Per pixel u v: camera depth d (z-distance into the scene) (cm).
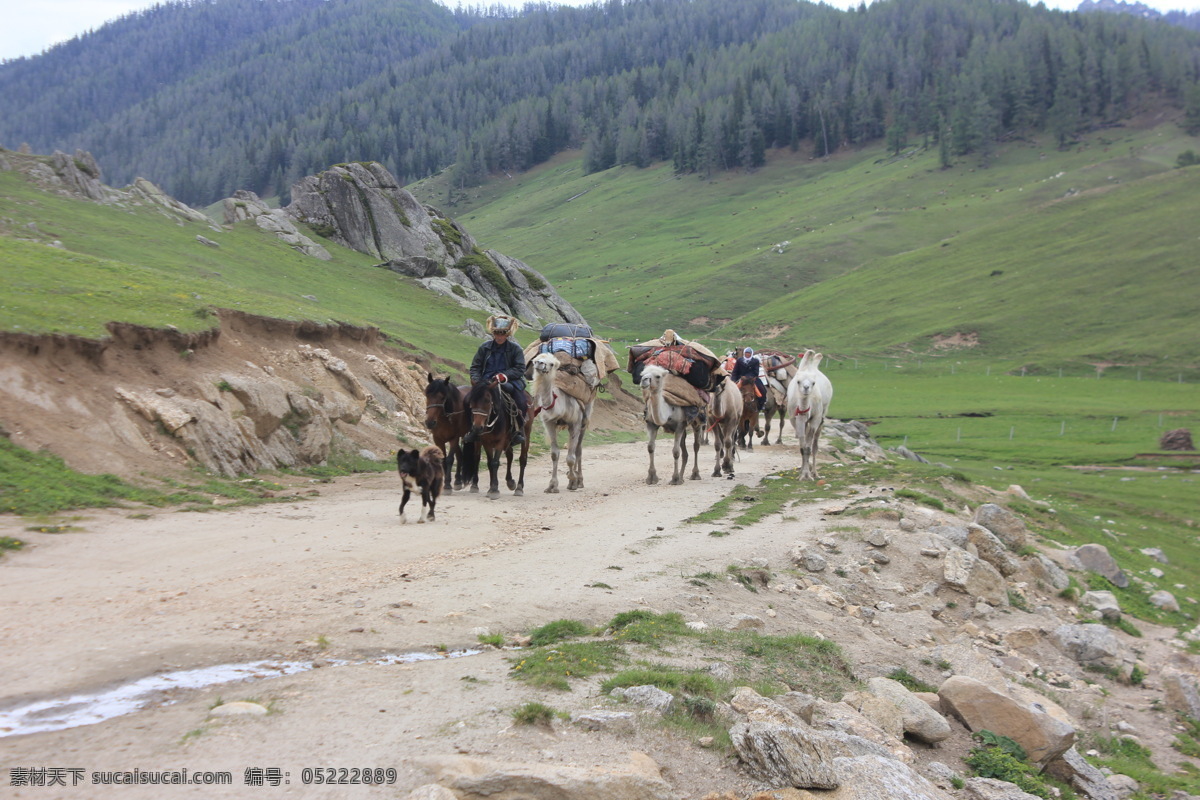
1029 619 1432
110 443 1630
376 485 2033
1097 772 902
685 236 19262
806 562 1384
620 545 1394
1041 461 5162
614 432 3994
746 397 3052
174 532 1286
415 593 1009
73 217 4191
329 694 658
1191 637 1628
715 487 2147
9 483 1338
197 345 2069
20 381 1584
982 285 12744
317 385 2502
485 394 1816
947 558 1488
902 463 2853
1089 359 9800
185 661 720
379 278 5500
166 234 4544
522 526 1546
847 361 10719
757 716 685
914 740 854
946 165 19512
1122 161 17150
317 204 6053
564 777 530
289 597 951
